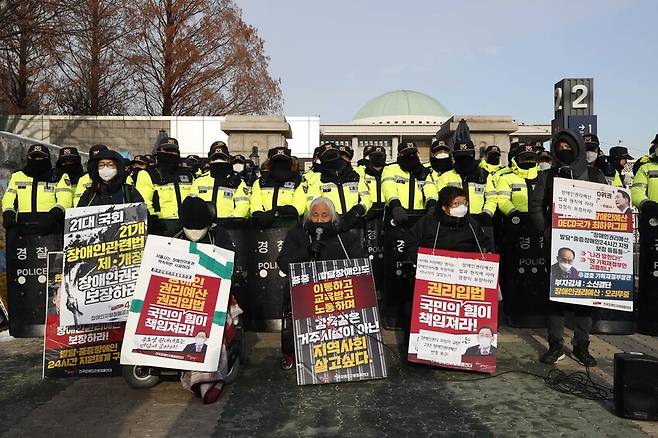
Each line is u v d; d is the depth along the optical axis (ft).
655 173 21.17
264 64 104.27
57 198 20.86
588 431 12.53
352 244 16.80
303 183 21.80
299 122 73.56
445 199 17.22
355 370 15.84
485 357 16.49
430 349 16.62
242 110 102.94
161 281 14.52
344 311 16.05
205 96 97.60
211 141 69.92
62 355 16.05
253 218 21.58
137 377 15.37
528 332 21.94
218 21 96.89
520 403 14.26
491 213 20.97
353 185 20.83
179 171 23.00
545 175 18.97
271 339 20.88
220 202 22.26
